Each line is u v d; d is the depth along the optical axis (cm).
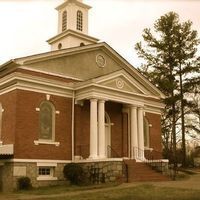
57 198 1605
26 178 2281
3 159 2347
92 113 2538
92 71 2884
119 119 2947
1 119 2492
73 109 2655
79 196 1641
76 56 2800
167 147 4875
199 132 4522
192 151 6059
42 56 2566
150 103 3281
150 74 4397
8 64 2494
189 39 4372
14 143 2306
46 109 2538
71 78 2725
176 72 4359
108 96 2642
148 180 2400
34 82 2456
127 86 2797
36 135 2427
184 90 4303
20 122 2353
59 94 2602
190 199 1424
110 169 2323
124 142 2927
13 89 2405
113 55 3039
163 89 4262
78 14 3397
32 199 1614
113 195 1616
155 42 4441
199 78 4303
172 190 1741
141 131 2853
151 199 1455
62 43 3331
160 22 4434
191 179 2558
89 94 2564
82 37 3297
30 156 2366
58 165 2500
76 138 2617
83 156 2625
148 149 3173
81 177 2444
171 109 4331
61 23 3441
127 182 2266
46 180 2416
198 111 4341
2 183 2356
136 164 2505
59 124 2562
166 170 2681
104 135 2620
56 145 2519
